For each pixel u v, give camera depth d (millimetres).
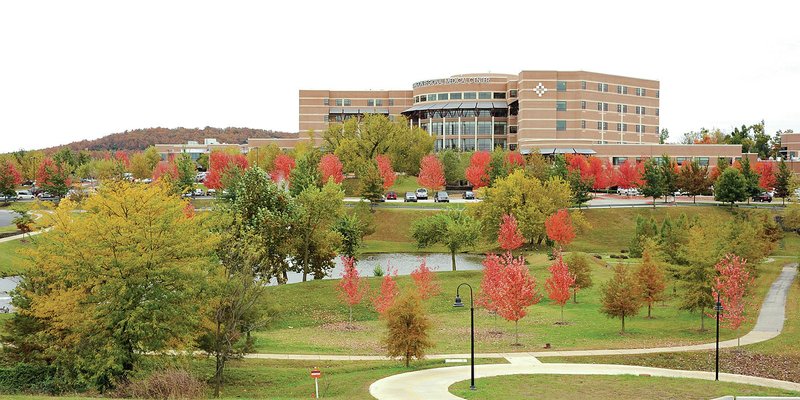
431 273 78312
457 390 39344
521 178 112062
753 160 182625
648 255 67188
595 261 91688
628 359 49031
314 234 81125
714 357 49438
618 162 186375
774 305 67000
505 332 60188
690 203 136750
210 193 154000
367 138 169000
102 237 41594
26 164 182625
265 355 51562
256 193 77938
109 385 40469
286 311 67688
